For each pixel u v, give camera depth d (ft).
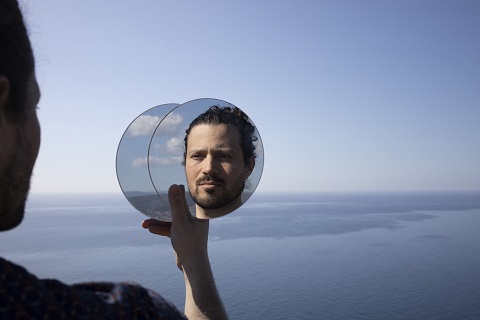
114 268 376.68
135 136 6.49
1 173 2.29
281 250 502.79
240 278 379.14
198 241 6.26
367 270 410.52
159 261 407.23
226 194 6.51
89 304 2.20
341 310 293.84
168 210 6.56
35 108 2.59
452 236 611.47
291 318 276.41
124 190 6.48
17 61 2.32
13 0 2.35
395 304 306.55
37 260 410.52
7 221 2.39
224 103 6.60
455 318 270.05
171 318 2.53
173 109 6.57
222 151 6.50
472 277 382.42
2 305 1.94
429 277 383.65
